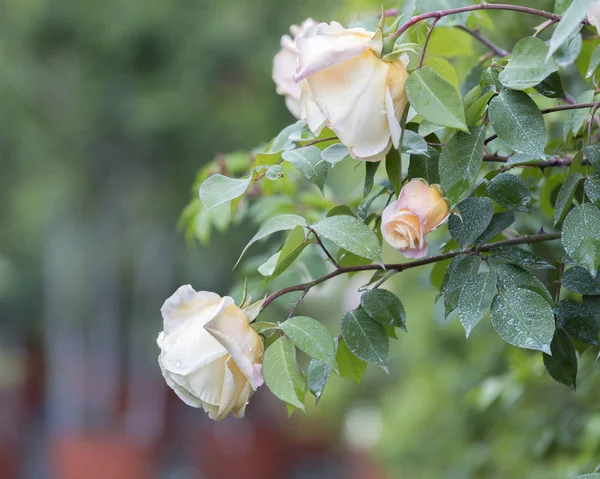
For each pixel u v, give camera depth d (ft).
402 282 10.21
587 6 3.31
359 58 3.52
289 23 18.74
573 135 4.02
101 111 19.25
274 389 3.57
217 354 3.57
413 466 11.71
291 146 4.05
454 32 4.75
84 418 24.34
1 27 18.85
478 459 7.73
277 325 3.65
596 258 3.64
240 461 21.35
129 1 18.56
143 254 22.76
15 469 24.48
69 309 24.66
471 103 3.71
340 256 4.23
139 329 24.40
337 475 21.58
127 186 20.76
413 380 12.86
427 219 3.67
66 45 19.11
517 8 3.71
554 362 3.92
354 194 5.14
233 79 19.25
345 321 3.92
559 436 5.85
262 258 5.30
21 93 18.74
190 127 18.75
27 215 20.81
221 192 3.82
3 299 27.43
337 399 17.03
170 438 26.22
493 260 4.11
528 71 3.65
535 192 4.69
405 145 3.80
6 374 26.00
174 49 18.74
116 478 20.76
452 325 8.10
